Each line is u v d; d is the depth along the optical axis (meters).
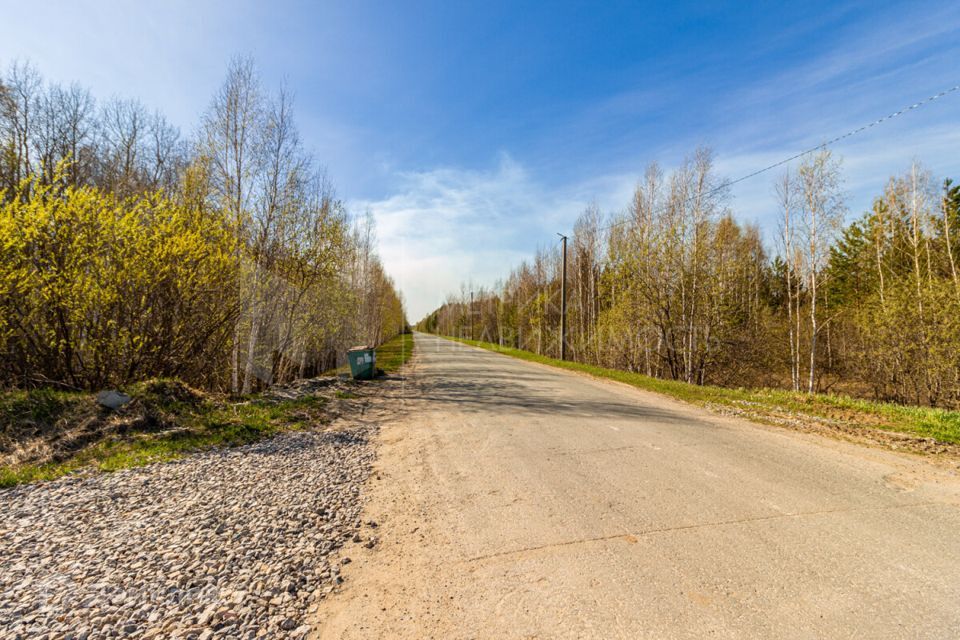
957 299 13.73
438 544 3.43
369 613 2.56
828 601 2.62
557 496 4.38
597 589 2.78
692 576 2.91
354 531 3.67
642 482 4.73
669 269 18.41
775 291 33.53
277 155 11.97
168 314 9.02
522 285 45.06
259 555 3.20
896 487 4.52
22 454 5.32
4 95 14.47
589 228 31.47
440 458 5.78
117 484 4.61
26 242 7.32
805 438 6.56
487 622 2.47
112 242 8.09
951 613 2.50
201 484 4.66
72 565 2.99
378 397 11.20
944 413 7.39
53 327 7.84
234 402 8.80
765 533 3.53
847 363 19.34
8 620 2.37
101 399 6.88
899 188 20.75
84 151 16.53
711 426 7.44
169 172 17.67
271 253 11.97
